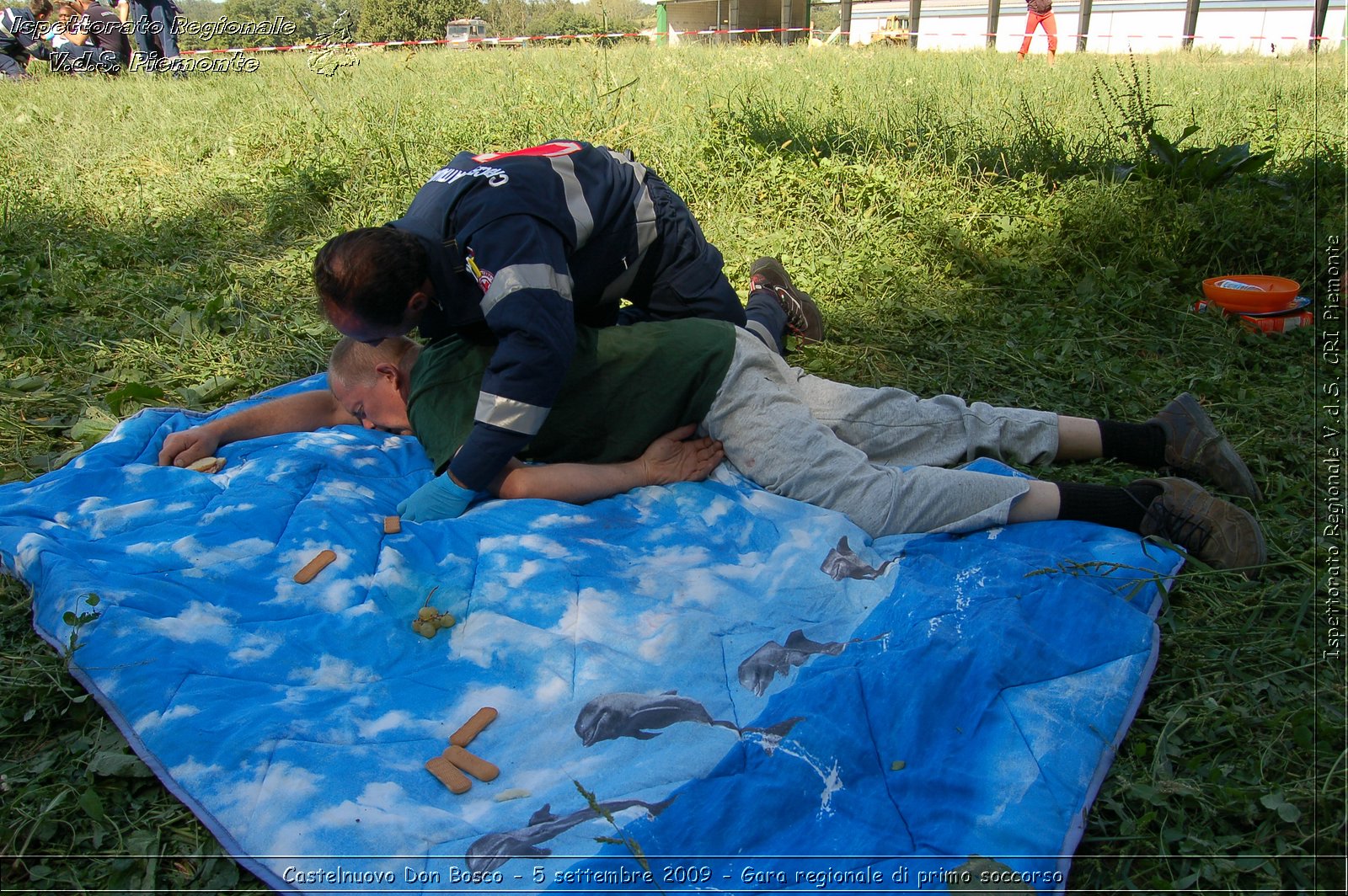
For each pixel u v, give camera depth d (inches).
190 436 126.2
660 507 117.0
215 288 189.9
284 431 134.6
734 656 95.5
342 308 103.3
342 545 107.0
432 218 108.6
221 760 82.0
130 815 80.7
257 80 393.7
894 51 567.2
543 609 99.8
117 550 104.8
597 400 119.3
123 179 258.8
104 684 88.6
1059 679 90.4
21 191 243.6
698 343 120.2
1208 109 324.2
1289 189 222.4
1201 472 121.4
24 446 137.3
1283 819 76.5
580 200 114.6
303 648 95.1
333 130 281.6
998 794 80.0
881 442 123.6
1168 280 181.2
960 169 238.5
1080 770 82.6
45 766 84.5
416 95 328.2
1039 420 124.3
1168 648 96.5
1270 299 169.0
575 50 468.1
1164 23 747.4
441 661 95.0
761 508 116.1
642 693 89.8
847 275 190.9
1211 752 85.7
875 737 85.0
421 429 119.6
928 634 93.0
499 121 277.4
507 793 80.7
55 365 158.9
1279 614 99.3
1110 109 309.9
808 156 246.7
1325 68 448.5
